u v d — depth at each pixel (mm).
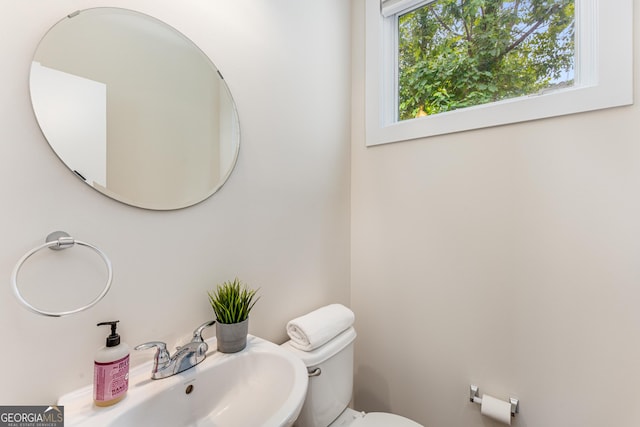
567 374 1033
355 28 1606
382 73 1502
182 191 898
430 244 1343
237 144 1049
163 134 857
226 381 859
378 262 1524
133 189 792
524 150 1104
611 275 958
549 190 1058
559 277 1044
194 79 932
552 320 1059
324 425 1116
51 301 657
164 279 857
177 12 891
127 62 787
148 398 698
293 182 1279
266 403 830
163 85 858
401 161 1434
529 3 1164
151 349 825
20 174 622
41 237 646
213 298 970
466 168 1238
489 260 1188
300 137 1312
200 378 807
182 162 900
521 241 1115
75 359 692
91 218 719
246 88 1084
